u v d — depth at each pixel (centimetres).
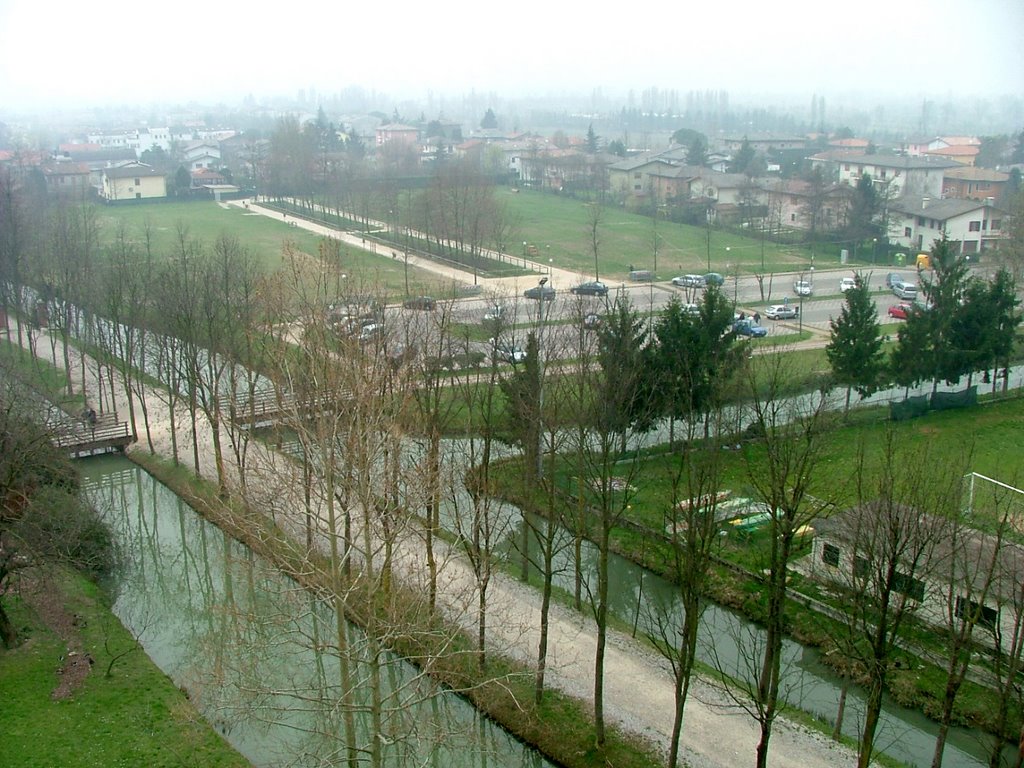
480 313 9094
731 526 4994
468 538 5056
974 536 3966
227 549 5131
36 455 4756
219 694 3869
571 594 4741
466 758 3722
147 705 3809
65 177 19725
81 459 6769
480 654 3981
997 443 6253
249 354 5094
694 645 3228
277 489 4166
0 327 9500
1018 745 3491
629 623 4528
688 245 13675
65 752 3484
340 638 2998
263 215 16800
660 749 3538
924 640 4119
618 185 17988
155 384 7706
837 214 14075
